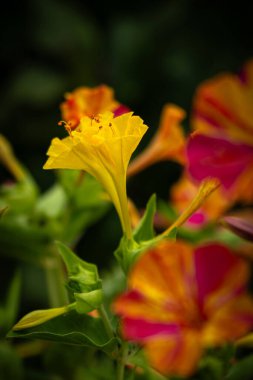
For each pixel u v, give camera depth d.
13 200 0.52
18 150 1.13
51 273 0.52
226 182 0.43
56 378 0.48
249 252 0.45
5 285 0.99
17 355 0.48
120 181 0.42
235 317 0.38
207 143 0.44
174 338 0.38
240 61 1.15
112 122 0.41
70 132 0.43
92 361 0.50
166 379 0.43
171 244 0.39
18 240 0.52
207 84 0.44
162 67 1.15
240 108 0.44
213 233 0.51
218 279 0.39
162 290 0.39
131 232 0.42
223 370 0.43
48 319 0.42
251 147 0.43
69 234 0.52
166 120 0.51
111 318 0.44
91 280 0.43
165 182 1.06
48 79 1.15
